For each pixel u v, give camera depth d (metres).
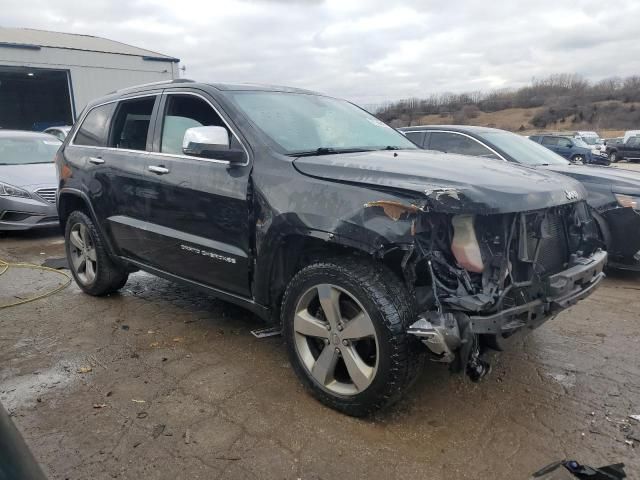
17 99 38.50
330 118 4.10
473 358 2.71
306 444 2.76
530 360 3.72
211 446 2.74
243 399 3.20
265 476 2.52
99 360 3.73
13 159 8.98
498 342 2.71
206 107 3.81
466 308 2.60
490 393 3.27
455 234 2.72
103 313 4.65
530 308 2.78
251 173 3.33
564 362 3.69
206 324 4.39
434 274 2.69
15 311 4.72
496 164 3.46
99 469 2.57
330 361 3.01
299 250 3.21
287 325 3.20
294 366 3.22
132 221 4.28
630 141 30.73
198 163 3.69
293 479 2.50
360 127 4.21
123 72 31.75
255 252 3.30
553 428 2.90
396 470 2.56
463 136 7.07
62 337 4.13
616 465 2.32
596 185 5.71
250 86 4.03
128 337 4.12
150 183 4.03
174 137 3.99
